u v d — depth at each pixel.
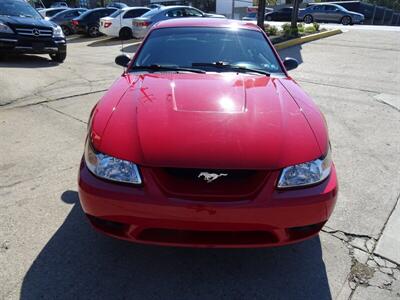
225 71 3.28
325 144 2.36
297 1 14.20
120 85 2.94
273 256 2.59
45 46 9.66
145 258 2.53
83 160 2.36
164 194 2.06
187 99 2.59
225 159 2.08
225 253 2.60
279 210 2.08
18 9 9.99
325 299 2.23
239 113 2.43
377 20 37.59
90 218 2.28
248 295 2.25
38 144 4.34
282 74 3.38
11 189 3.32
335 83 7.70
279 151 2.16
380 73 8.75
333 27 18.72
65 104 6.02
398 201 3.29
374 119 5.50
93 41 17.48
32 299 2.16
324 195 2.17
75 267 2.42
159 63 3.39
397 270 2.47
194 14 15.55
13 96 6.27
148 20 13.85
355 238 2.79
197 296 2.23
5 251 2.54
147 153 2.11
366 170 3.87
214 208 2.03
